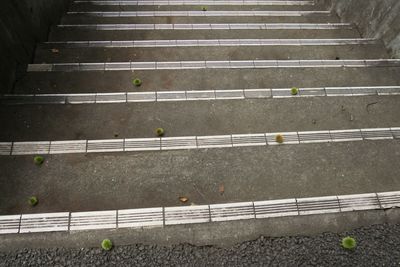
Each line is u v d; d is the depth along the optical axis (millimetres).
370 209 5141
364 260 4656
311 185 5328
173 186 5195
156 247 4684
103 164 5359
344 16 9438
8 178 5137
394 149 5816
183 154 5547
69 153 5449
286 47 7820
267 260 4652
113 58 7320
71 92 6398
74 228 4750
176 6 10062
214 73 6879
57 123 5793
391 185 5402
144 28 8516
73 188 5102
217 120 6031
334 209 5121
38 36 7484
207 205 5039
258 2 10523
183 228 4844
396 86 6816
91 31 8258
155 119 5969
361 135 5980
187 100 6254
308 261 4652
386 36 7824
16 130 5660
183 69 6898
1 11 5727
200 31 8492
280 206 5102
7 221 4746
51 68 6676
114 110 6027
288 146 5754
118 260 4562
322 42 8062
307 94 6523
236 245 4773
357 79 7000
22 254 4535
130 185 5168
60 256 4547
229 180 5301
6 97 5969
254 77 6887
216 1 10352
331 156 5668
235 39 8125
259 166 5477
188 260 4609
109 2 10047
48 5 8125
